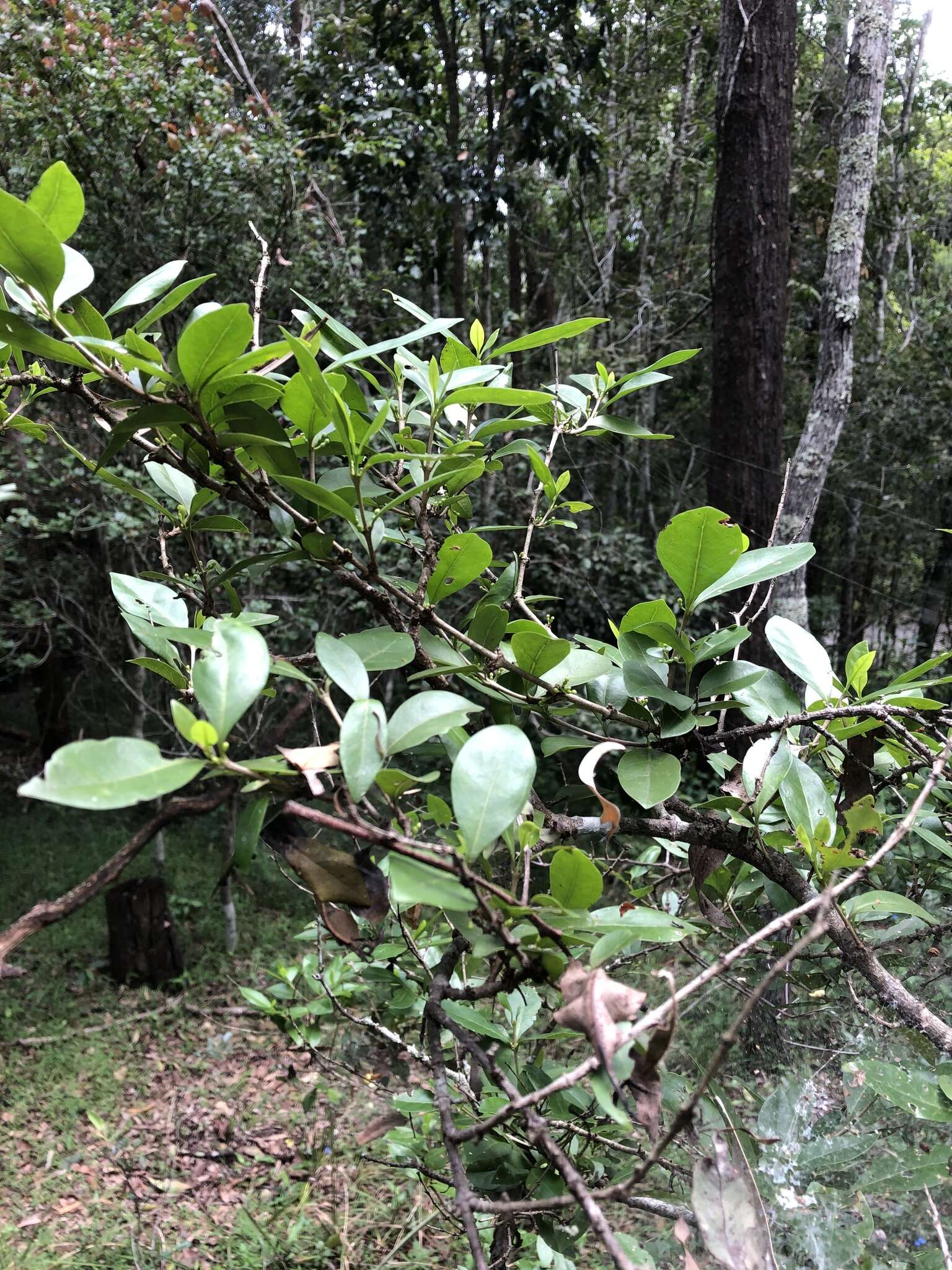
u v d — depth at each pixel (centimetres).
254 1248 283
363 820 52
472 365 94
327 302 540
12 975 40
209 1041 419
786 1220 78
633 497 880
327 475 83
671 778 71
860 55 382
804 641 82
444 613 459
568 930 55
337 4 795
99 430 447
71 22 437
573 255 955
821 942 112
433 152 641
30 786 40
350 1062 179
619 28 884
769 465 436
